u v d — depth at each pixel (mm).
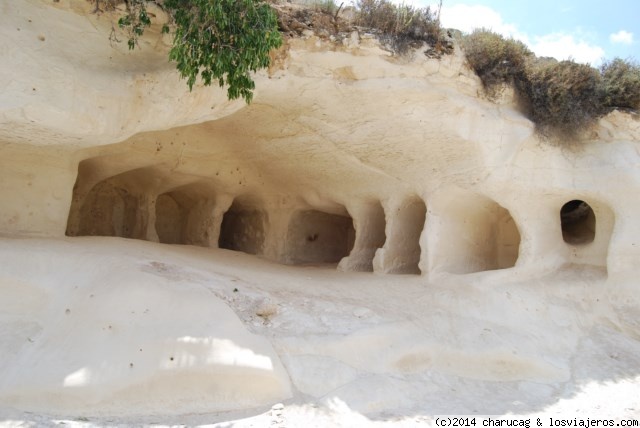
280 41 5090
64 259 5191
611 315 6188
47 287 4859
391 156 7254
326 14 6164
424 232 7207
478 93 6586
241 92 5074
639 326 5980
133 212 8836
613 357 5629
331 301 5961
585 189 6590
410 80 6281
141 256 5680
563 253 6949
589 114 6660
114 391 3984
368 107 6508
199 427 3814
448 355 5359
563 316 6176
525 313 6184
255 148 8047
